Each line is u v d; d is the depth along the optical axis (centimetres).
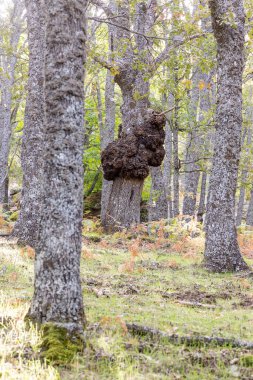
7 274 815
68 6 497
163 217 1864
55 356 437
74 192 493
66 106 493
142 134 1542
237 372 436
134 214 1590
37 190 1157
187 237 1468
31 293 676
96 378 406
